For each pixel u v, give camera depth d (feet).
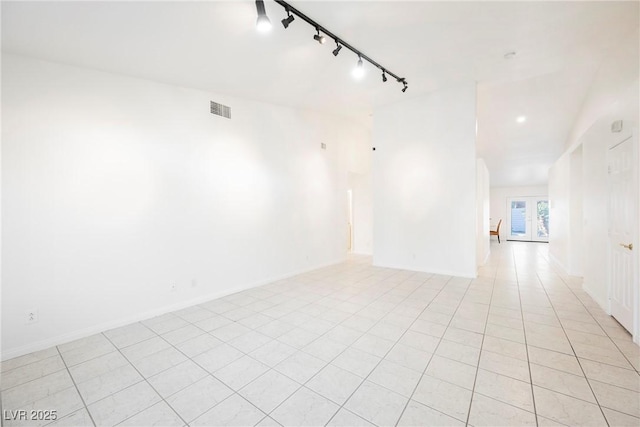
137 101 10.14
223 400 5.86
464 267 15.30
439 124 15.55
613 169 9.38
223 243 12.81
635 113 7.90
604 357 7.13
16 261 7.80
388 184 17.85
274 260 15.24
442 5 8.12
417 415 5.31
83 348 8.16
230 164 13.11
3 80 7.62
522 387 6.05
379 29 9.17
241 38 8.71
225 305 11.58
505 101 16.33
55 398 6.03
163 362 7.35
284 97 14.35
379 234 18.49
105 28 7.41
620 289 8.97
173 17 7.37
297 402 5.75
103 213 9.32
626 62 10.09
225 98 12.94
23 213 7.90
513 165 30.45
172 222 11.05
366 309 10.87
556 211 20.27
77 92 8.83
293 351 7.78
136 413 5.55
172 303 11.03
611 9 8.51
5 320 7.63
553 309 10.57
